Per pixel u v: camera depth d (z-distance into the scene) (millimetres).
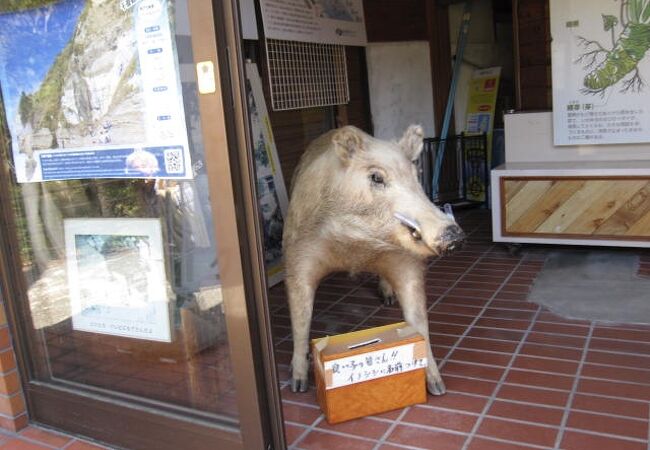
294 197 2979
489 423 2627
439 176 6754
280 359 3494
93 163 2436
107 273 2604
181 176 2211
